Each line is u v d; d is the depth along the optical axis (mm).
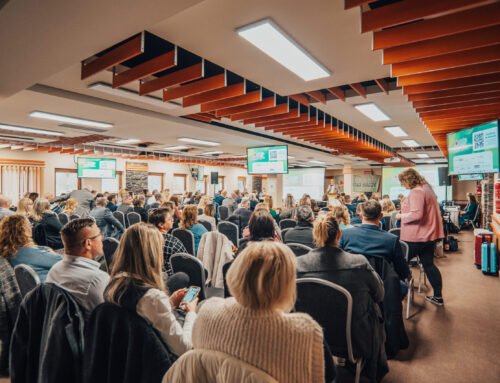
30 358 1389
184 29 2420
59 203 6730
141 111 4965
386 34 2330
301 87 3725
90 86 3770
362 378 2025
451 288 3922
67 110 4664
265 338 728
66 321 1287
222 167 17812
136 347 1075
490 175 6738
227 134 6898
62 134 6945
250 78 3443
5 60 2578
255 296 762
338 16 2209
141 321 1104
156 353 1070
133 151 10906
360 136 7434
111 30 2086
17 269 1837
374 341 1708
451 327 2797
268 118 5316
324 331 1680
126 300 1129
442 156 11898
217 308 823
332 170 19625
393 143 9180
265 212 2271
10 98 4031
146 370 1057
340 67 3096
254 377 687
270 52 2748
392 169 15234
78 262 1449
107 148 10047
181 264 2312
